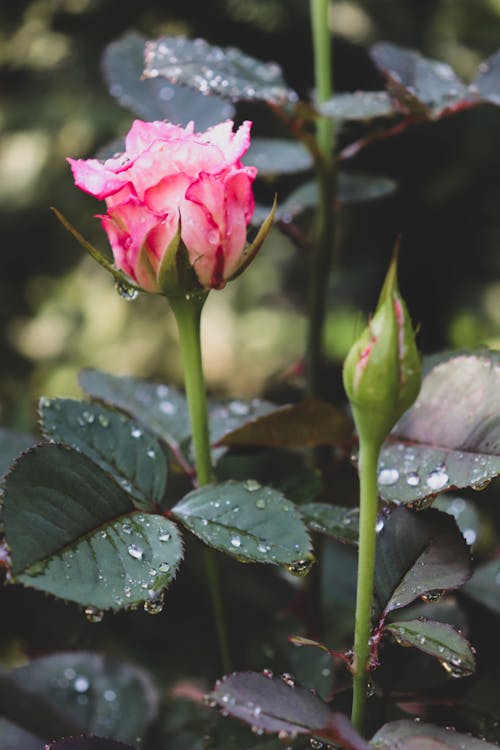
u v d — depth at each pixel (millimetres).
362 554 517
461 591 606
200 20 1503
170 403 656
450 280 1532
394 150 1416
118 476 575
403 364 500
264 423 600
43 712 629
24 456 516
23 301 1963
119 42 743
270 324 1918
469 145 1435
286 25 1466
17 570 496
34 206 1806
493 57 669
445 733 503
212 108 724
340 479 639
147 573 509
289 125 664
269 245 1874
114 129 1695
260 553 527
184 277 549
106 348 1970
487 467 548
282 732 489
